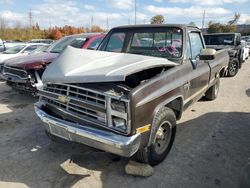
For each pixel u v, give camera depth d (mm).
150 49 4492
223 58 6484
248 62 16344
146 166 3438
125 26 4875
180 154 3902
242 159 3787
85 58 3420
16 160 3742
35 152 3969
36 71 6121
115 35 4891
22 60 6492
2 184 3201
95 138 2896
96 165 3594
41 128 4891
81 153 3906
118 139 2787
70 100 3152
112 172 3439
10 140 4383
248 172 2367
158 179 3293
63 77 3119
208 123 5176
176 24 4477
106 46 4930
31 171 3473
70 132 3080
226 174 3420
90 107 2984
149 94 3025
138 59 3496
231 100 6883
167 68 3777
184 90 3939
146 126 3023
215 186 3178
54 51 7633
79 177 3338
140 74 3621
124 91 2941
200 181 3266
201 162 3693
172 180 3275
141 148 3188
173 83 3549
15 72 6316
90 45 7477
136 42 4629
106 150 2934
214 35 11789
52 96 3352
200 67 4691
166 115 3406
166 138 3643
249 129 4887
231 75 10703
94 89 2982
